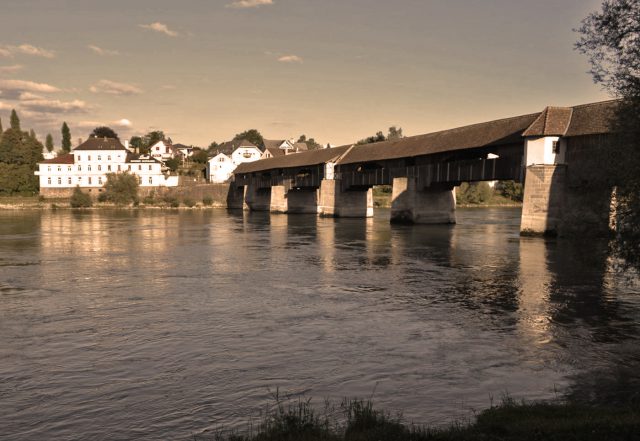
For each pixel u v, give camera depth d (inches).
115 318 621.3
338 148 2679.6
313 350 496.1
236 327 579.5
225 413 354.3
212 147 6387.8
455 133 1882.4
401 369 442.6
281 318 620.1
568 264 1023.0
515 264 1030.4
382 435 279.9
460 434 278.2
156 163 4050.2
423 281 864.9
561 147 1403.8
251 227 2021.4
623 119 458.6
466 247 1309.1
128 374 432.1
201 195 3890.3
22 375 430.6
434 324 591.2
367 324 592.1
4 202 3644.2
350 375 428.5
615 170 461.4
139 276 920.9
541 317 620.1
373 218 2468.0
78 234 1711.4
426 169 1951.3
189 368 446.3
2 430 331.3
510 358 470.6
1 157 4010.8
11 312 653.9
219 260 1122.0
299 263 1075.3
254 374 431.2
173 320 611.2
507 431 279.4
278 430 295.6
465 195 4042.8
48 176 3873.0
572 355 478.6
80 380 418.9
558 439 264.8
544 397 378.9
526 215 1467.8
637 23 460.1
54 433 326.3
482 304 692.7
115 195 3639.3
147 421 343.0
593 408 328.8
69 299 730.2
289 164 2955.2
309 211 3068.4
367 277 906.7
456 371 437.4
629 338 533.0
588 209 512.1
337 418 339.0
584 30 484.1
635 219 462.9
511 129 1596.9
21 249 1306.6
